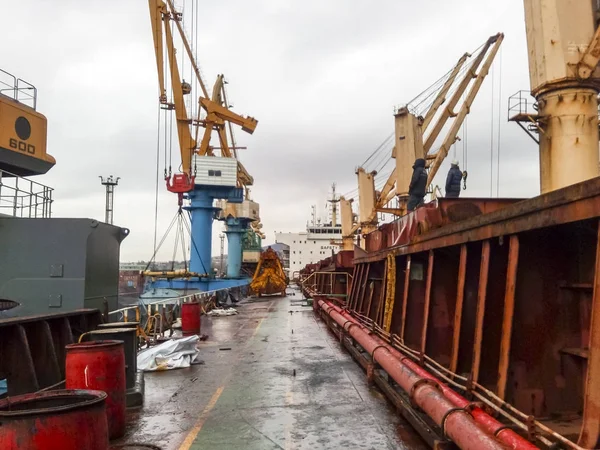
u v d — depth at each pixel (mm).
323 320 22328
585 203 3779
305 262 91625
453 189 12211
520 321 5312
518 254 5055
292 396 8805
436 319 7820
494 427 4531
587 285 4840
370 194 61344
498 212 5242
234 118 39281
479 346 5688
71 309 9844
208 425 7164
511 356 5277
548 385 5234
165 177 33656
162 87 37344
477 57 41969
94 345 6602
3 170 11656
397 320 10609
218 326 20422
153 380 10219
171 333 16203
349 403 8305
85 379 6461
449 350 7738
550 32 19984
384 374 9648
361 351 12156
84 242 10023
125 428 6922
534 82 20812
